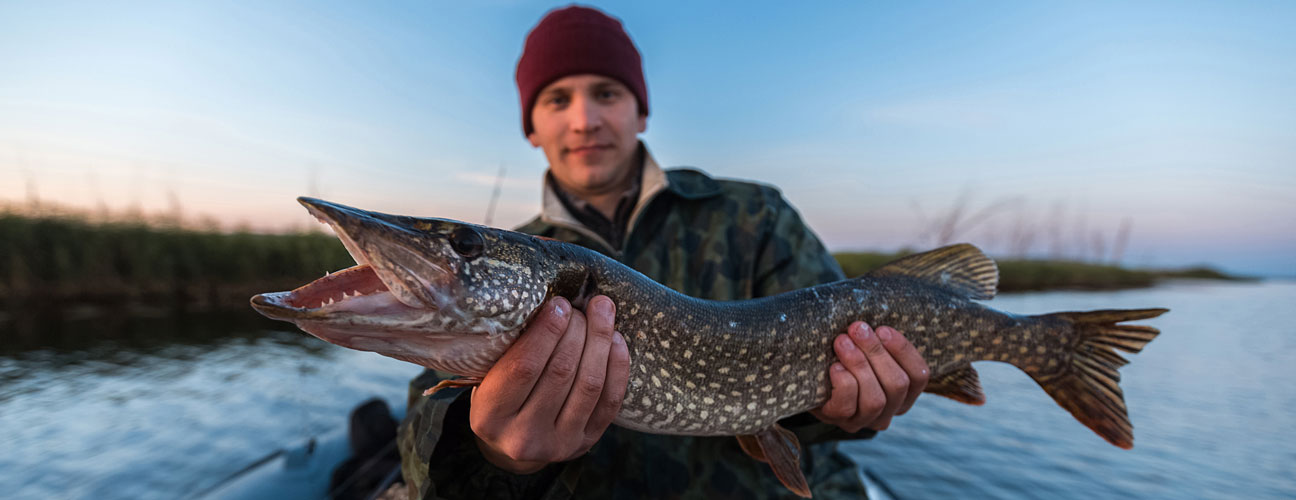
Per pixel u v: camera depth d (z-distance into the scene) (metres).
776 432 0.52
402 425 0.51
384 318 0.34
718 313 0.48
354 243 0.34
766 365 0.49
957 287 0.56
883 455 1.38
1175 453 1.39
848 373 0.48
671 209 0.66
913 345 0.52
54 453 1.36
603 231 0.71
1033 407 1.81
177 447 1.38
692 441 0.56
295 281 3.97
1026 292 6.20
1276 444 1.44
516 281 0.39
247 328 2.94
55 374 2.03
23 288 3.40
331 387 1.86
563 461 0.44
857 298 0.53
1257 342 3.01
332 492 0.77
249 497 0.76
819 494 0.58
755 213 0.66
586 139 0.67
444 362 0.38
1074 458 1.36
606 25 0.70
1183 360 2.51
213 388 1.86
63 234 3.63
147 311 3.39
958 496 1.16
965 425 1.62
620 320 0.44
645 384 0.45
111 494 1.16
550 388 0.37
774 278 0.62
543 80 0.69
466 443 0.45
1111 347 0.57
